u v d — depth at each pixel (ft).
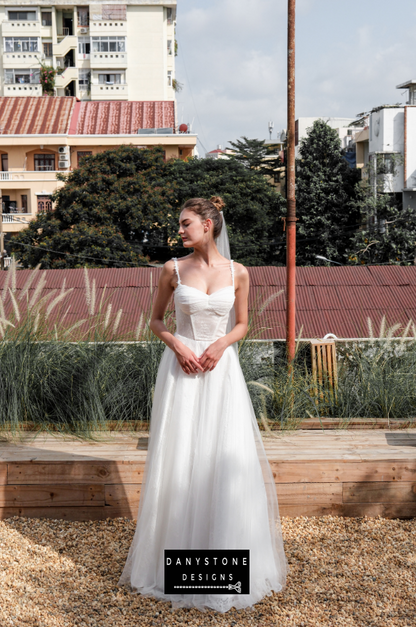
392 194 108.58
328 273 34.58
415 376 16.06
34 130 118.83
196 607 8.66
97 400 14.73
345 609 8.54
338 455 11.97
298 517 11.64
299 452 12.25
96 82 152.46
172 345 9.01
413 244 96.22
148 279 34.71
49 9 150.82
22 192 119.75
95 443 13.34
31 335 15.98
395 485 11.64
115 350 15.92
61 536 10.87
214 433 9.01
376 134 111.04
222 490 8.79
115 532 11.06
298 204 109.60
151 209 92.99
